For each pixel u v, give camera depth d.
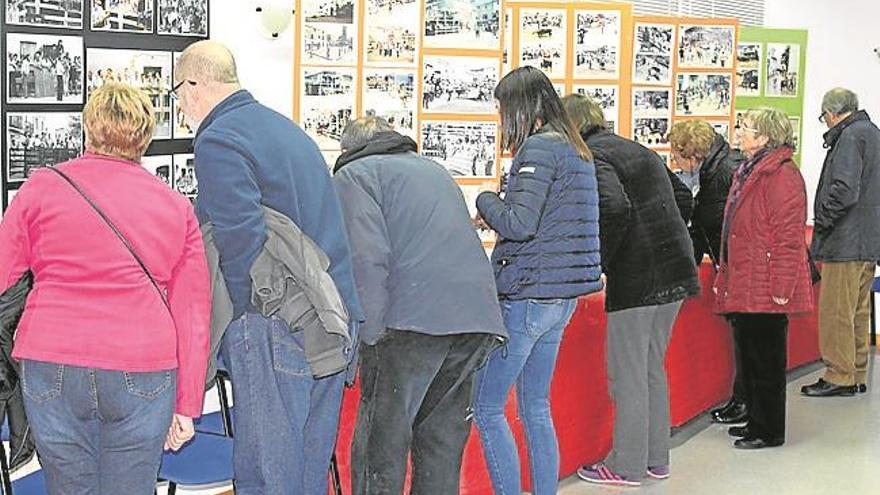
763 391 4.75
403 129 4.43
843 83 7.29
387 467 2.99
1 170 3.36
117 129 2.41
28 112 3.44
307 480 2.82
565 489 4.17
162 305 2.42
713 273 5.09
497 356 3.38
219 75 2.67
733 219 4.57
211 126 2.62
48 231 2.35
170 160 4.04
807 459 4.66
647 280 3.96
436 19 4.43
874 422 5.25
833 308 5.68
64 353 2.33
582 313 4.17
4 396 2.50
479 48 4.50
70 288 2.35
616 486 4.22
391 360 2.95
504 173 4.74
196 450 2.92
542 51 5.09
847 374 5.72
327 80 4.31
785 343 4.75
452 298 2.93
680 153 5.07
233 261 2.56
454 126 4.50
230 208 2.54
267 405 2.64
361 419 3.04
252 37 4.33
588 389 4.26
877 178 5.49
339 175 2.96
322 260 2.64
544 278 3.33
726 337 5.33
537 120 3.40
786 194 4.45
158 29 3.91
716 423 5.16
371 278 2.87
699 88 6.07
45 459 2.43
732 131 6.16
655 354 4.22
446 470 3.16
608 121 5.14
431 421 3.12
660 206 3.99
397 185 2.95
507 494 3.43
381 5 4.35
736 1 7.35
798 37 6.95
